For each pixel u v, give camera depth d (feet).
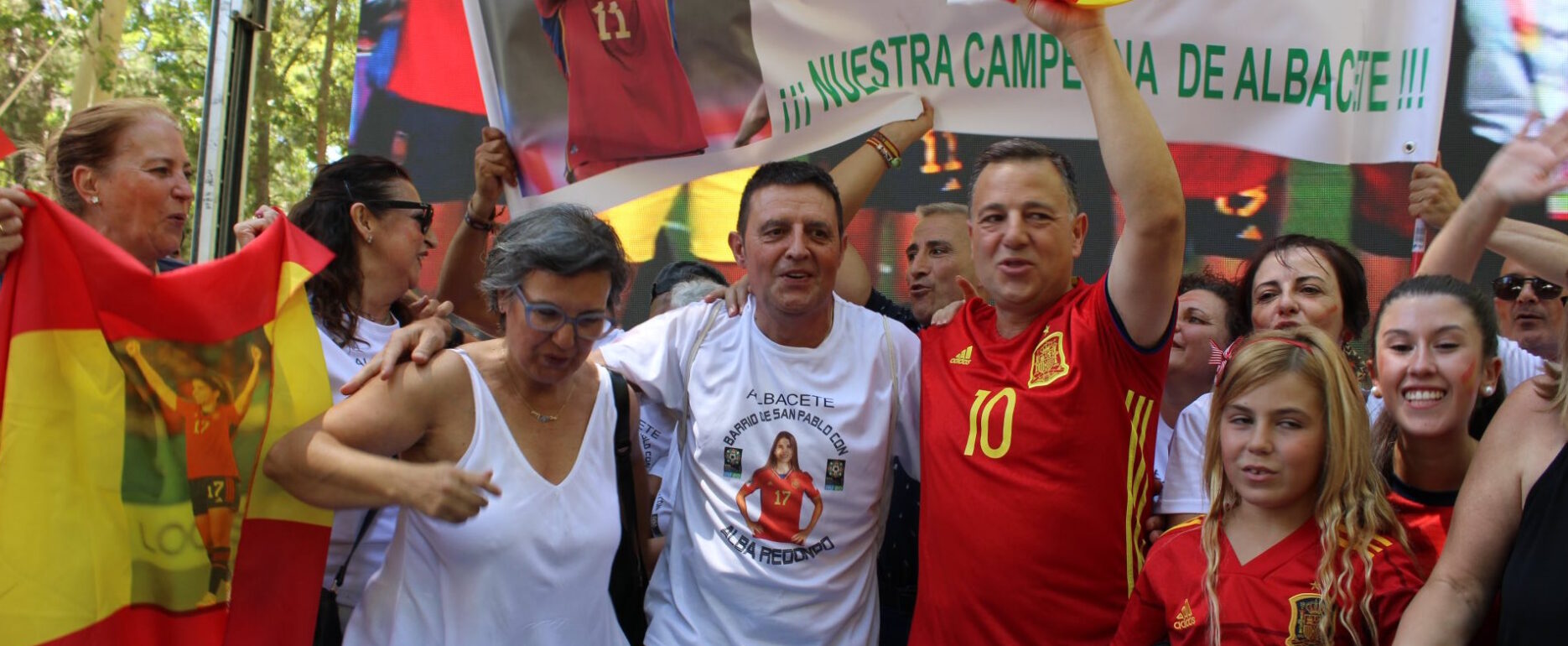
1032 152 8.17
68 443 7.11
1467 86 12.16
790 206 8.05
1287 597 6.78
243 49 12.87
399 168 9.48
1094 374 7.73
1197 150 12.89
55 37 22.07
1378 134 10.44
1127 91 7.51
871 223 13.65
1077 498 7.61
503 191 12.92
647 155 11.47
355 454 6.72
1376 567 6.69
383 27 12.98
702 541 8.17
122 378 7.29
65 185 8.36
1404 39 10.31
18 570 6.90
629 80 11.44
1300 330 7.32
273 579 7.59
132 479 7.30
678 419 8.74
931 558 8.02
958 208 11.44
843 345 8.48
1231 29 10.61
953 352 8.43
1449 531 6.68
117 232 8.30
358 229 8.98
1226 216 12.85
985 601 7.68
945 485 7.95
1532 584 5.99
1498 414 6.68
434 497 6.43
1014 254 7.98
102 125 8.29
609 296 7.34
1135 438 7.82
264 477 7.59
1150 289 7.51
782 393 8.21
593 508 7.45
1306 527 7.03
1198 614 7.02
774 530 8.00
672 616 8.28
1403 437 7.49
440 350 7.43
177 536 7.41
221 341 7.61
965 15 10.94
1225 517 7.29
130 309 7.29
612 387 7.96
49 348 7.07
